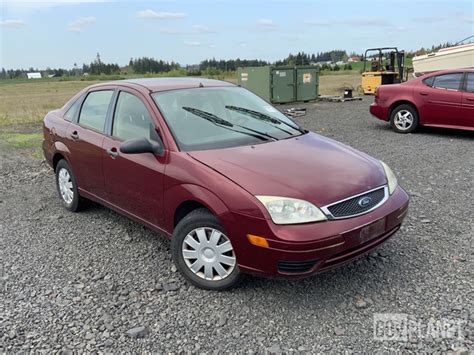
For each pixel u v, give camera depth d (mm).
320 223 3068
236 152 3682
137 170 3994
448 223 4734
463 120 9383
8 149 10000
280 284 3609
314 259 3043
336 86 29000
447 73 9625
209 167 3449
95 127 4762
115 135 4430
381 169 3828
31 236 4777
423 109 9914
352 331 3000
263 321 3135
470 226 4637
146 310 3307
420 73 17484
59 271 3961
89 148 4688
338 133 10672
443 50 16797
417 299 3340
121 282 3727
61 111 5578
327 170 3463
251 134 4094
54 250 4402
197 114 4152
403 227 4648
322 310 3248
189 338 2975
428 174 6691
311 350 2826
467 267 3775
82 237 4699
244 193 3172
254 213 3102
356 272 3762
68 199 5465
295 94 18625
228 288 3504
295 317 3174
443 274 3678
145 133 4047
